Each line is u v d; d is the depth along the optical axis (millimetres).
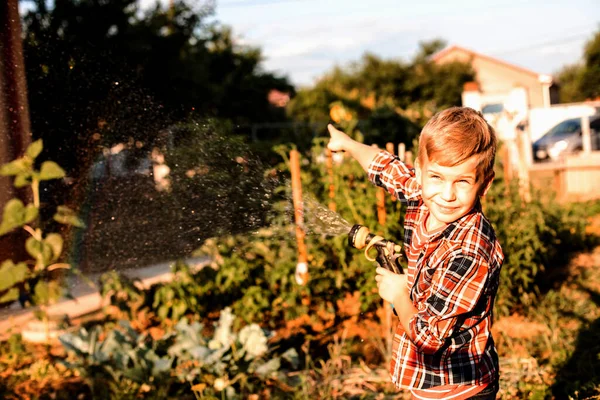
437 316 2158
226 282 5488
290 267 5430
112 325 5285
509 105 8570
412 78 38688
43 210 5227
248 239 5484
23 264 4086
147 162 5008
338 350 4492
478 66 39812
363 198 5441
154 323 5672
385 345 4887
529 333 5062
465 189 2078
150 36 9898
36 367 4512
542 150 18203
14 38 4789
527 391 3934
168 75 10102
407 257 2455
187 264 5516
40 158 5469
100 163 5352
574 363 4320
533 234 5812
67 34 7648
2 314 5973
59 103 5680
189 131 4461
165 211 4477
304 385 3971
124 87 5965
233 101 18406
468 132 2020
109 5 8617
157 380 3914
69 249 5117
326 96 29391
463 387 2289
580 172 13484
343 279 5582
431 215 2354
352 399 3967
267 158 7906
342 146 2854
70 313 5934
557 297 5848
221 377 3934
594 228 9039
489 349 2348
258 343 4066
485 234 2205
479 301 2232
